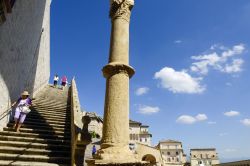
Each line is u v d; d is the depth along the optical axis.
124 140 4.52
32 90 16.33
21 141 8.16
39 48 17.41
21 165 6.61
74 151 7.01
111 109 4.72
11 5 8.44
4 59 8.88
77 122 8.20
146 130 60.53
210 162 69.12
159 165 23.98
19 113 8.95
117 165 4.06
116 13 5.52
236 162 30.12
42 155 7.62
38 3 14.11
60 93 18.28
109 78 5.00
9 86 9.99
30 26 12.93
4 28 8.29
